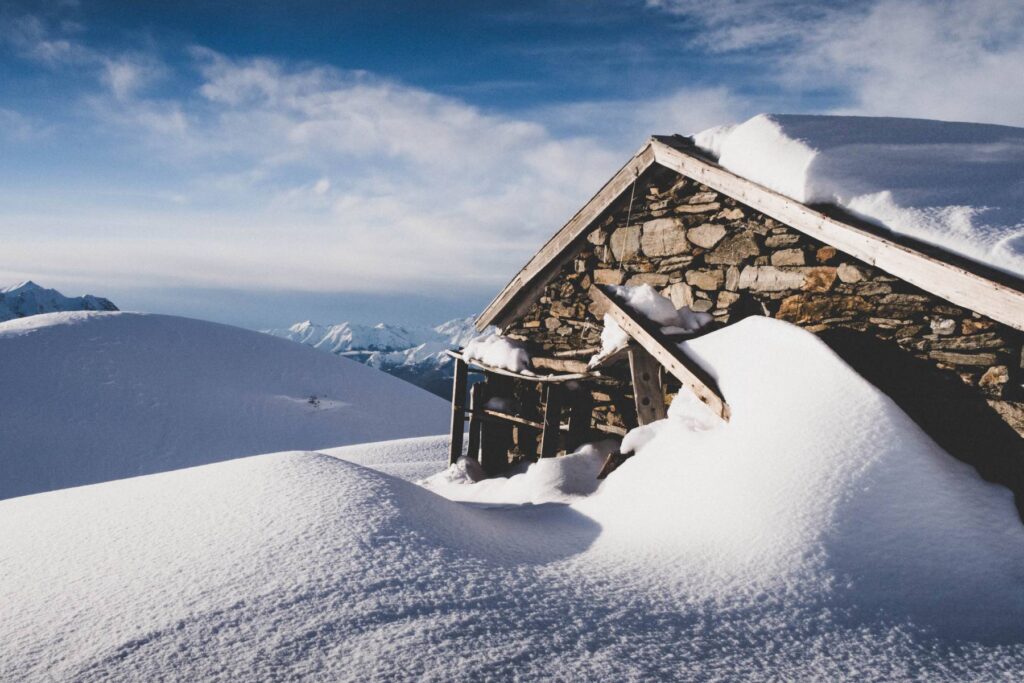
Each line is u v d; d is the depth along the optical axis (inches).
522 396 346.0
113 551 139.2
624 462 216.7
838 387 175.2
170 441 1189.1
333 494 165.8
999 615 120.6
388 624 109.0
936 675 102.9
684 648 108.7
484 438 356.5
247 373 1636.3
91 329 1581.0
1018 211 183.2
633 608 121.6
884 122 253.0
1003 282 157.8
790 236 223.6
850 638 113.4
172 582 122.2
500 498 255.6
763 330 207.5
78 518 164.4
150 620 108.2
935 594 126.4
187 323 1802.4
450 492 299.4
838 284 208.1
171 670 94.0
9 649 100.8
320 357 1913.1
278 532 143.2
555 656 103.2
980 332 171.0
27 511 181.6
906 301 188.9
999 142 237.1
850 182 206.8
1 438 1067.3
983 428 167.9
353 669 95.5
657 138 271.3
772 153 228.5
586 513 190.4
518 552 151.6
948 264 168.7
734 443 176.9
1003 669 104.7
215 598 115.2
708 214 254.8
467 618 113.0
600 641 109.0
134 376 1416.1
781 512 148.0
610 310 243.8
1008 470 161.0
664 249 272.5
